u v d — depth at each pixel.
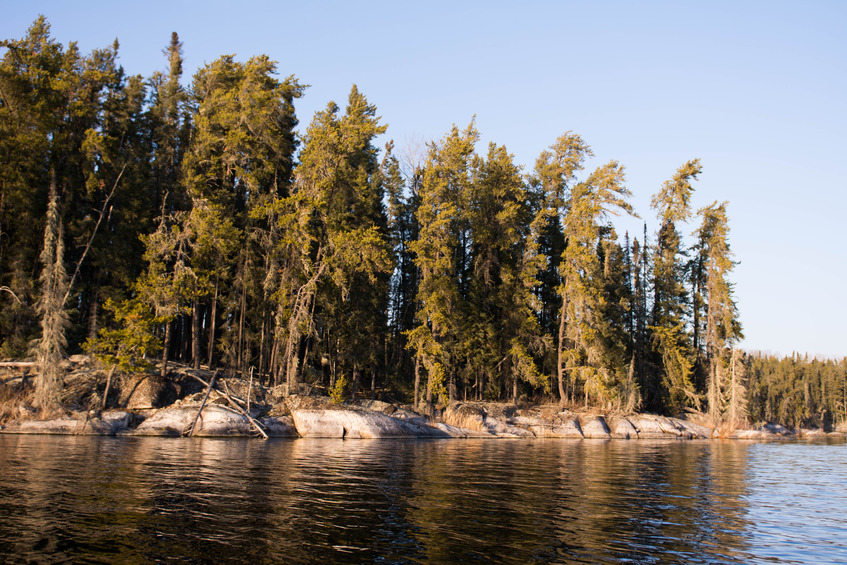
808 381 113.50
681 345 56.78
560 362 47.81
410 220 53.78
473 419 40.31
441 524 10.08
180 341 46.16
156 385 34.06
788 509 13.03
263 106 42.34
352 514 10.62
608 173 47.38
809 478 19.61
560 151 52.97
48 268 32.06
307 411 32.66
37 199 37.50
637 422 45.66
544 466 20.25
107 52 43.72
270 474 15.58
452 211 42.69
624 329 54.78
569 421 43.25
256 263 42.88
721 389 54.38
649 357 57.66
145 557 7.52
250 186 41.00
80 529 8.85
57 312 31.19
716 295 55.97
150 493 12.03
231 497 11.90
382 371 50.22
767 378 109.44
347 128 40.66
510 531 9.72
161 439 27.11
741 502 13.79
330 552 8.04
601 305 50.25
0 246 36.75
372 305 45.81
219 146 43.12
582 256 46.41
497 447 29.61
